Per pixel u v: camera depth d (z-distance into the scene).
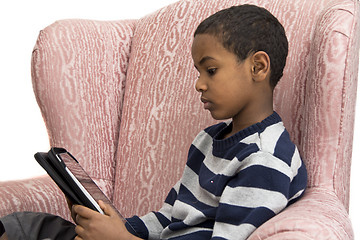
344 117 1.15
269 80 1.10
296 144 1.21
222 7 1.39
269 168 1.01
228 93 1.07
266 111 1.11
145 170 1.42
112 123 1.52
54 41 1.48
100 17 2.46
